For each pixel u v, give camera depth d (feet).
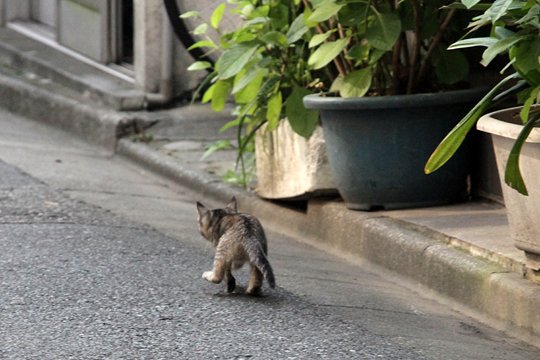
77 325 26.91
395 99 35.27
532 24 28.71
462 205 37.19
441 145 28.63
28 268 31.53
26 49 63.16
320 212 38.22
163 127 52.70
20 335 26.05
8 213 38.32
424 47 38.47
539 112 27.84
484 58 28.04
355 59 36.37
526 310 28.55
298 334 27.14
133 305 28.73
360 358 25.57
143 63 54.54
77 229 36.63
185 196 45.50
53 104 57.00
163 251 34.73
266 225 40.78
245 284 31.81
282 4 40.14
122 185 45.98
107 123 52.75
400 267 33.78
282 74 39.55
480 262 30.94
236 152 49.42
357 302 30.86
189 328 27.14
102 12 58.08
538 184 27.96
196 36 53.31
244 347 25.90
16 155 49.34
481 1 37.04
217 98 41.39
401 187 36.37
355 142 36.11
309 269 34.50
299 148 38.75
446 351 26.66
